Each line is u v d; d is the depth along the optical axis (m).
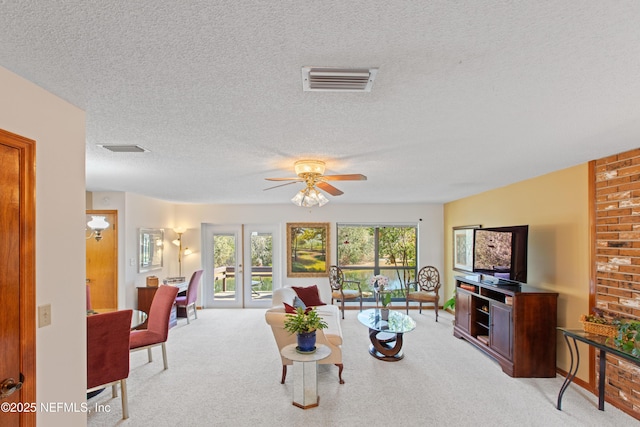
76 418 1.84
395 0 1.00
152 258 6.18
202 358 4.34
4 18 1.07
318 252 7.41
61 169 1.76
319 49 1.28
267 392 3.39
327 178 3.11
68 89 1.63
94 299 5.25
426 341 4.98
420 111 1.92
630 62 1.37
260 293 7.45
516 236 4.14
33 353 1.59
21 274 1.54
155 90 1.64
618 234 3.05
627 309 2.96
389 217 7.41
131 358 4.33
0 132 1.42
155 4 1.01
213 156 2.98
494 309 4.16
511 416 2.93
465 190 5.32
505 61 1.37
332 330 3.82
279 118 2.03
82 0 0.99
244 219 7.39
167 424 2.82
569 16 1.08
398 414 2.96
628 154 2.93
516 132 2.32
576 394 3.31
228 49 1.27
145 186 4.73
